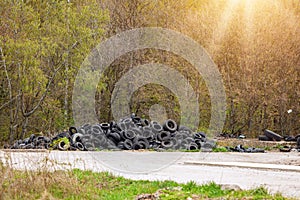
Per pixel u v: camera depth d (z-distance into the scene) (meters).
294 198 6.61
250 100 32.75
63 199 7.00
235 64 33.78
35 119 31.50
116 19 34.19
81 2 32.12
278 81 33.09
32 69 27.72
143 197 7.03
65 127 30.02
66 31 29.44
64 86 31.41
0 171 7.75
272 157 16.56
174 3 35.41
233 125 33.03
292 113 33.47
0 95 31.62
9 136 31.33
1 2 28.53
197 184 8.23
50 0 30.39
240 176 10.21
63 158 13.65
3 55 28.17
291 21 34.97
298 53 34.16
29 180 7.42
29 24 28.58
